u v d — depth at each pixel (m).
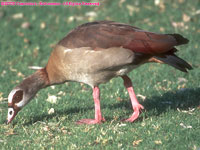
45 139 8.91
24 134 9.34
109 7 20.03
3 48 17.61
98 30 9.59
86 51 9.48
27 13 20.53
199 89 12.02
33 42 18.03
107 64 9.45
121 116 10.50
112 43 9.36
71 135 9.16
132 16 18.78
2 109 11.45
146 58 9.53
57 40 17.88
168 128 9.19
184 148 8.14
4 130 9.73
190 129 9.07
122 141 8.65
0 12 20.55
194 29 17.03
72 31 10.05
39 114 10.84
